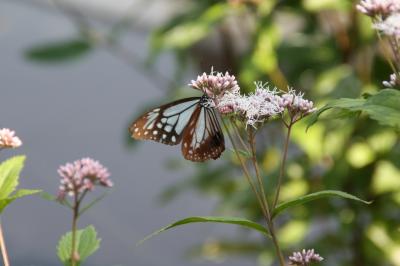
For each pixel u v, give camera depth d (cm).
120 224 266
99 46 172
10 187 104
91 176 101
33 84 268
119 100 272
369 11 107
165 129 112
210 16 154
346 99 105
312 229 182
